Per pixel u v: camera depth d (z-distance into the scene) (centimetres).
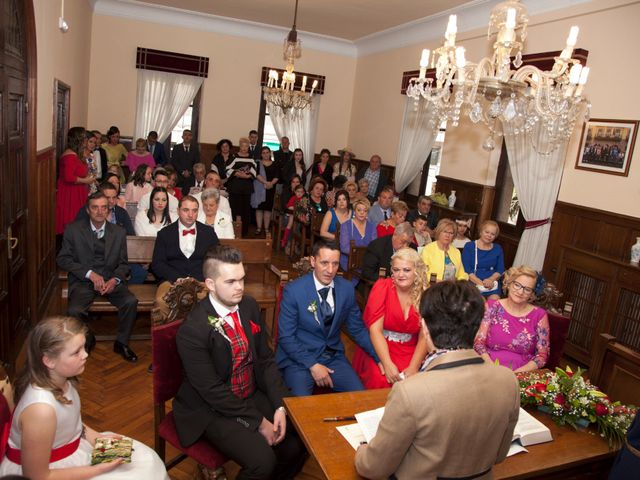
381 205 591
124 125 903
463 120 689
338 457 169
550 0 535
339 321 280
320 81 979
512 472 173
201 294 288
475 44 655
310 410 197
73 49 628
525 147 534
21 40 356
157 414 226
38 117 407
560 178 522
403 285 275
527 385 221
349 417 193
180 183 860
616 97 467
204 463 212
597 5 485
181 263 390
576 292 468
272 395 234
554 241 525
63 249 370
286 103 695
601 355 253
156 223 452
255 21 895
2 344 312
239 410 214
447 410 131
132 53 882
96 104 880
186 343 213
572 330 472
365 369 293
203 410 217
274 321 376
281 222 759
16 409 171
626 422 201
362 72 973
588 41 496
